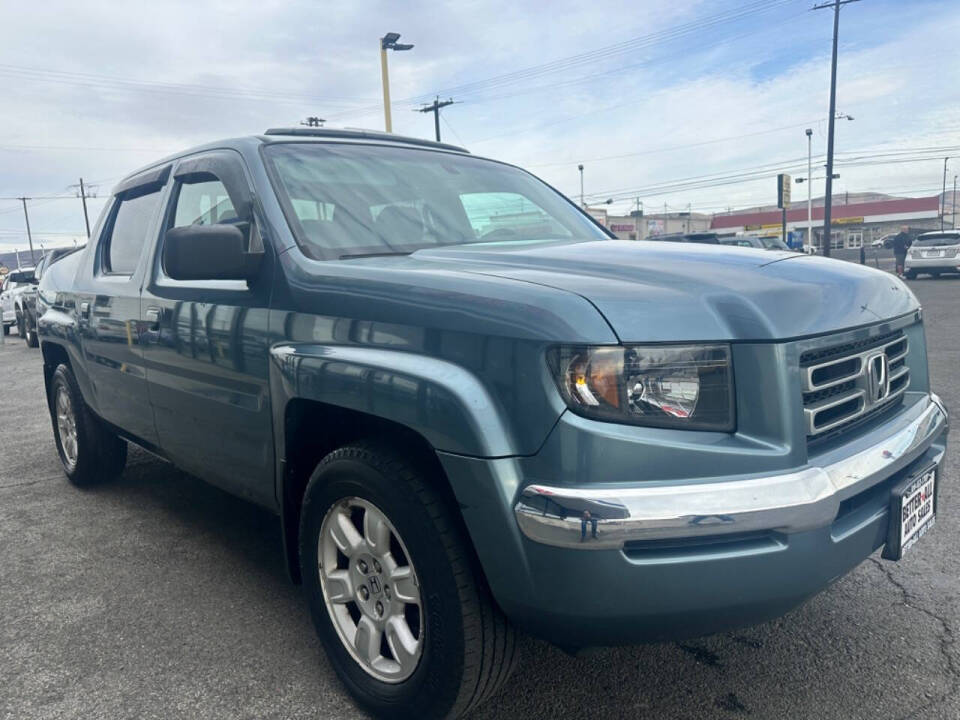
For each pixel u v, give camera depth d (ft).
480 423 6.31
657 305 6.44
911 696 7.94
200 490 15.51
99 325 12.85
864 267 8.60
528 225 10.91
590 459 6.01
